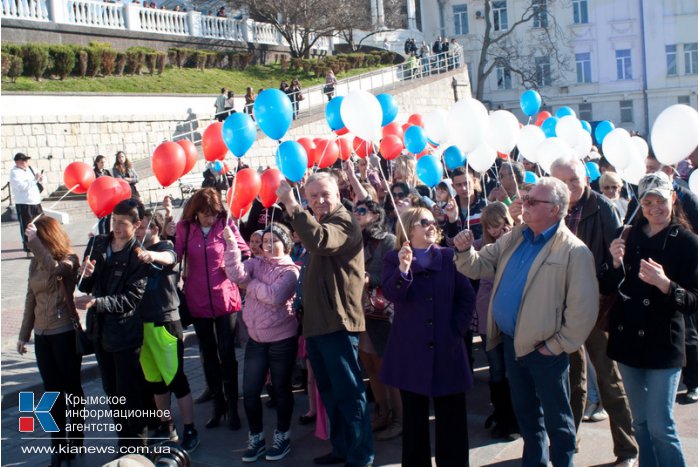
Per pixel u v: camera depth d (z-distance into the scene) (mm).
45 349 5016
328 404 4879
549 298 3939
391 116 7859
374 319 5195
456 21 41500
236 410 5699
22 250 14648
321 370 4840
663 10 30938
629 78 32125
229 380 5672
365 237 5230
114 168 15047
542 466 4199
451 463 4355
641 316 3826
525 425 4230
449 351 4305
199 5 38062
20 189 13648
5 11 24062
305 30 36594
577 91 33844
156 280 4977
